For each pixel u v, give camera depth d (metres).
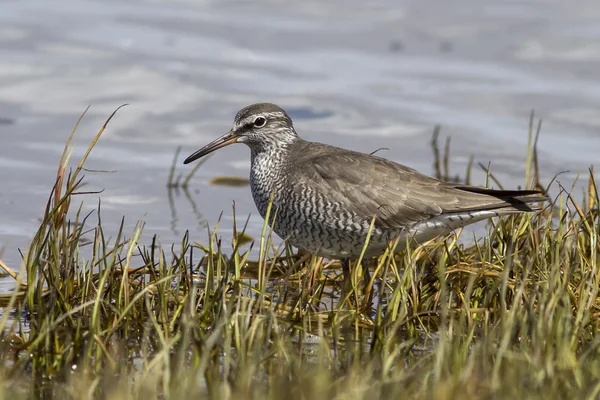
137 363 10.06
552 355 9.41
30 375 9.66
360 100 20.95
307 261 13.18
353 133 19.61
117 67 21.70
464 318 10.53
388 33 24.47
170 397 8.38
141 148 18.97
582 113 20.50
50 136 19.05
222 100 20.66
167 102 20.61
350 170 12.51
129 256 11.20
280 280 12.34
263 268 11.67
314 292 12.30
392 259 11.91
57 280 11.16
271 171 13.21
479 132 19.75
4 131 19.11
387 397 8.70
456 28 24.77
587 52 23.27
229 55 22.84
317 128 19.67
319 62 22.75
